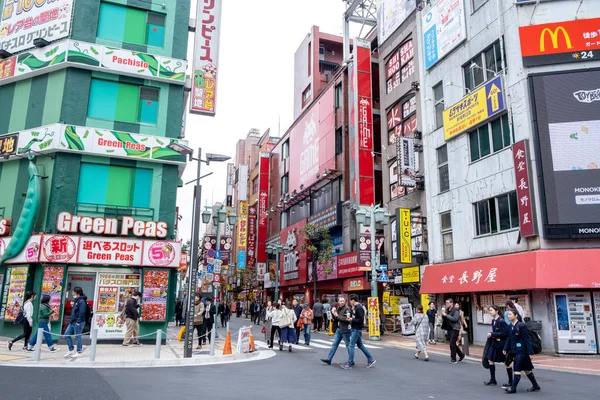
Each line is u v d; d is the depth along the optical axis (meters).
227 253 30.58
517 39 18.55
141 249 18.38
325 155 36.25
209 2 22.23
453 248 21.70
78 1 19.78
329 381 9.98
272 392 8.43
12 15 21.08
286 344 19.59
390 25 29.91
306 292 38.34
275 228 49.16
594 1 17.86
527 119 17.67
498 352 9.77
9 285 18.12
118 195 19.30
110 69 19.44
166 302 18.50
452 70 22.81
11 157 19.30
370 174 30.47
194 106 21.00
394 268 26.80
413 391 8.91
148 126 20.02
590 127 16.77
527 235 16.81
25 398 7.18
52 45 19.41
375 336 21.83
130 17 20.53
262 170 53.44
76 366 11.50
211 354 13.99
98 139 18.91
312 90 48.44
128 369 11.32
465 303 20.70
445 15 23.50
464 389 9.27
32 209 17.91
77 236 17.61
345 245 32.53
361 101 31.16
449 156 22.45
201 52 21.64
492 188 19.44
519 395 8.64
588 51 17.36
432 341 20.94
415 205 25.27
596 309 15.75
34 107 19.62
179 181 20.72
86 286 18.05
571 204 16.33
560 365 13.34
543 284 15.29
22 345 15.83
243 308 63.97
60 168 18.47
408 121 27.11
